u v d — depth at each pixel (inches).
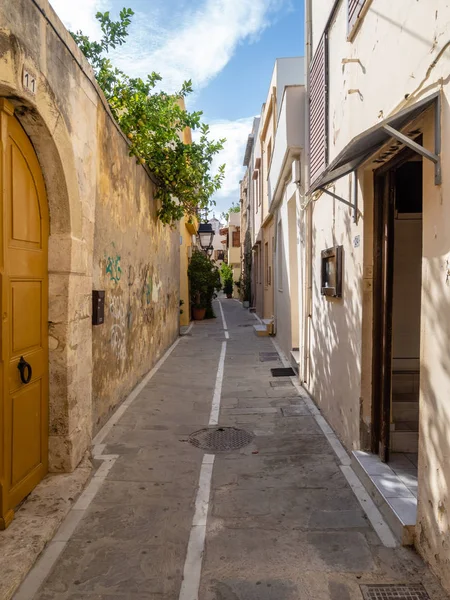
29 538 126.0
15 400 139.6
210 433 222.5
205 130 336.8
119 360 266.7
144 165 323.9
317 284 265.7
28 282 148.2
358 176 177.8
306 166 292.2
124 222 271.3
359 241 177.6
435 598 106.4
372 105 157.0
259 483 167.6
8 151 134.0
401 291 199.8
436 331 110.7
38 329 156.2
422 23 116.2
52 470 166.4
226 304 1250.0
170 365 391.2
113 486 164.9
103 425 231.8
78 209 171.9
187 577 115.5
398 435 177.3
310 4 281.7
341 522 139.8
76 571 117.6
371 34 157.9
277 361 407.5
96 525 138.9
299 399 281.6
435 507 112.0
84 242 179.5
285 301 438.6
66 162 159.8
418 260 198.7
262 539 131.6
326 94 228.2
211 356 435.5
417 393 199.6
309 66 284.8
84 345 183.6
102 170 219.1
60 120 154.9
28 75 130.3
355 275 183.9
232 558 122.9
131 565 120.0
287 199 391.2
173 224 492.4
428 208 114.6
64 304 164.2
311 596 108.2
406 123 122.6
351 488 161.6
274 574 116.2
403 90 128.6
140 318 328.5
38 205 155.2
